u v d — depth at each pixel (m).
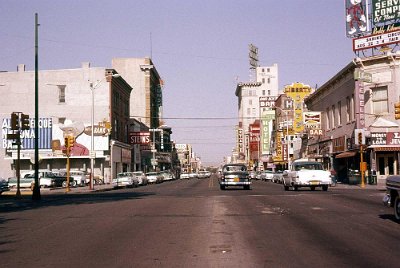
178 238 10.75
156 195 28.33
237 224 13.04
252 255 8.66
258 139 135.00
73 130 59.59
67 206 20.64
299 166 31.12
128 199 24.47
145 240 10.53
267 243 9.93
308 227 12.23
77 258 8.60
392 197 13.51
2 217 16.33
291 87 61.94
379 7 41.47
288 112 86.38
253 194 26.97
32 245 10.10
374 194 25.72
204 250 9.23
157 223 13.52
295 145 73.69
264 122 114.12
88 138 59.56
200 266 7.78
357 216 14.50
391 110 39.81
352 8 43.25
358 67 41.75
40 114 60.72
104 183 58.88
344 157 45.62
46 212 17.84
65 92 61.09
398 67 39.69
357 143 37.47
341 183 47.38
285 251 9.02
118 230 12.19
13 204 23.47
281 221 13.55
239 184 33.91
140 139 72.38
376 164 40.84
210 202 20.98
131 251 9.23
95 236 11.24
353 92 43.53
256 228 12.20
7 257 8.78
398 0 40.28
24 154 59.94
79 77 61.22
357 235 10.83
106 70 61.16
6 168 60.56
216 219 14.28
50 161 60.12
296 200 21.42
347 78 45.19
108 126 54.72
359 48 42.12
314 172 30.23
